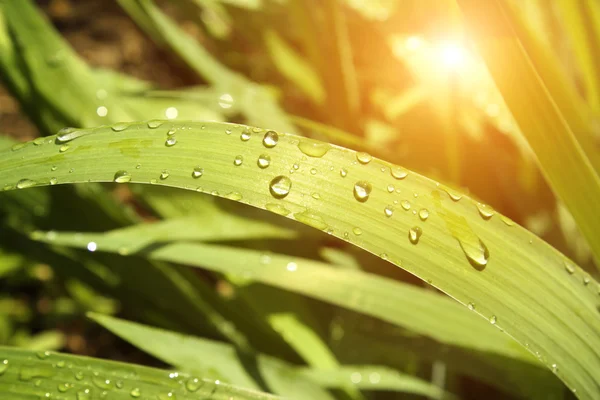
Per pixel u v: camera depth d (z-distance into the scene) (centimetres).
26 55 48
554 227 51
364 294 40
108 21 104
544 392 40
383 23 58
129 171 33
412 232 32
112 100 54
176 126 33
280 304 47
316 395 41
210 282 64
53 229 51
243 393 33
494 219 32
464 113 51
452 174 47
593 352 32
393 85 63
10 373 33
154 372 33
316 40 55
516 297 32
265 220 46
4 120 88
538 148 33
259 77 79
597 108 43
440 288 31
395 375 44
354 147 47
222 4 66
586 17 41
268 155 33
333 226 32
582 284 33
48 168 33
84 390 33
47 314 71
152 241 42
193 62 63
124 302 53
